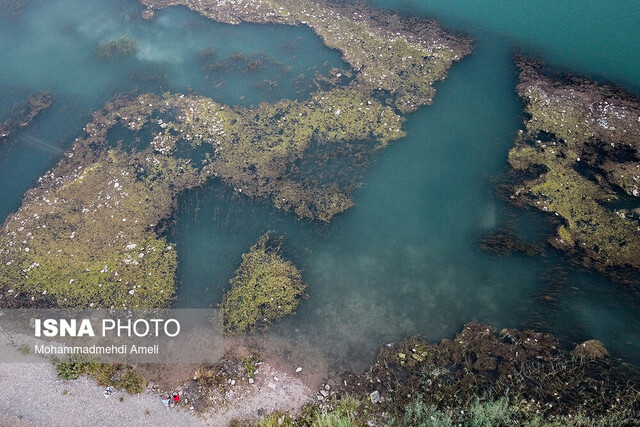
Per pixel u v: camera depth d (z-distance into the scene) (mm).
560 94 17359
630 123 16203
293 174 15859
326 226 14633
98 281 13688
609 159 15445
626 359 11320
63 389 11641
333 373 11750
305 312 12898
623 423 10156
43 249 14508
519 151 15938
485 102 17641
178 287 13516
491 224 14375
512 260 13562
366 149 16438
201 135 17203
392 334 12398
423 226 14547
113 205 15367
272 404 11227
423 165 15977
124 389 11578
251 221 14836
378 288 13305
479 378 11266
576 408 10508
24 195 16031
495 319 12469
